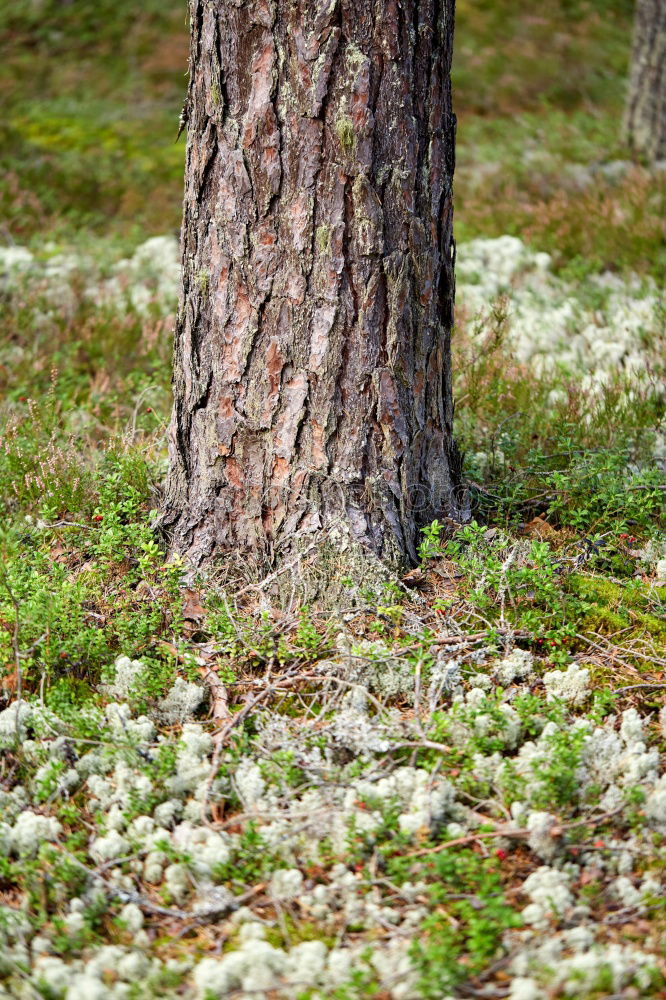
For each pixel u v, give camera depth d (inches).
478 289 266.1
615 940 91.0
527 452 176.6
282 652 126.5
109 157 400.5
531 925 91.4
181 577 140.3
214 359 136.2
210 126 127.6
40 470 169.9
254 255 129.5
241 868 100.0
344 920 94.1
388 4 120.1
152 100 476.7
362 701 119.5
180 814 107.4
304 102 122.2
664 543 152.9
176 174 386.3
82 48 524.4
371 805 103.0
